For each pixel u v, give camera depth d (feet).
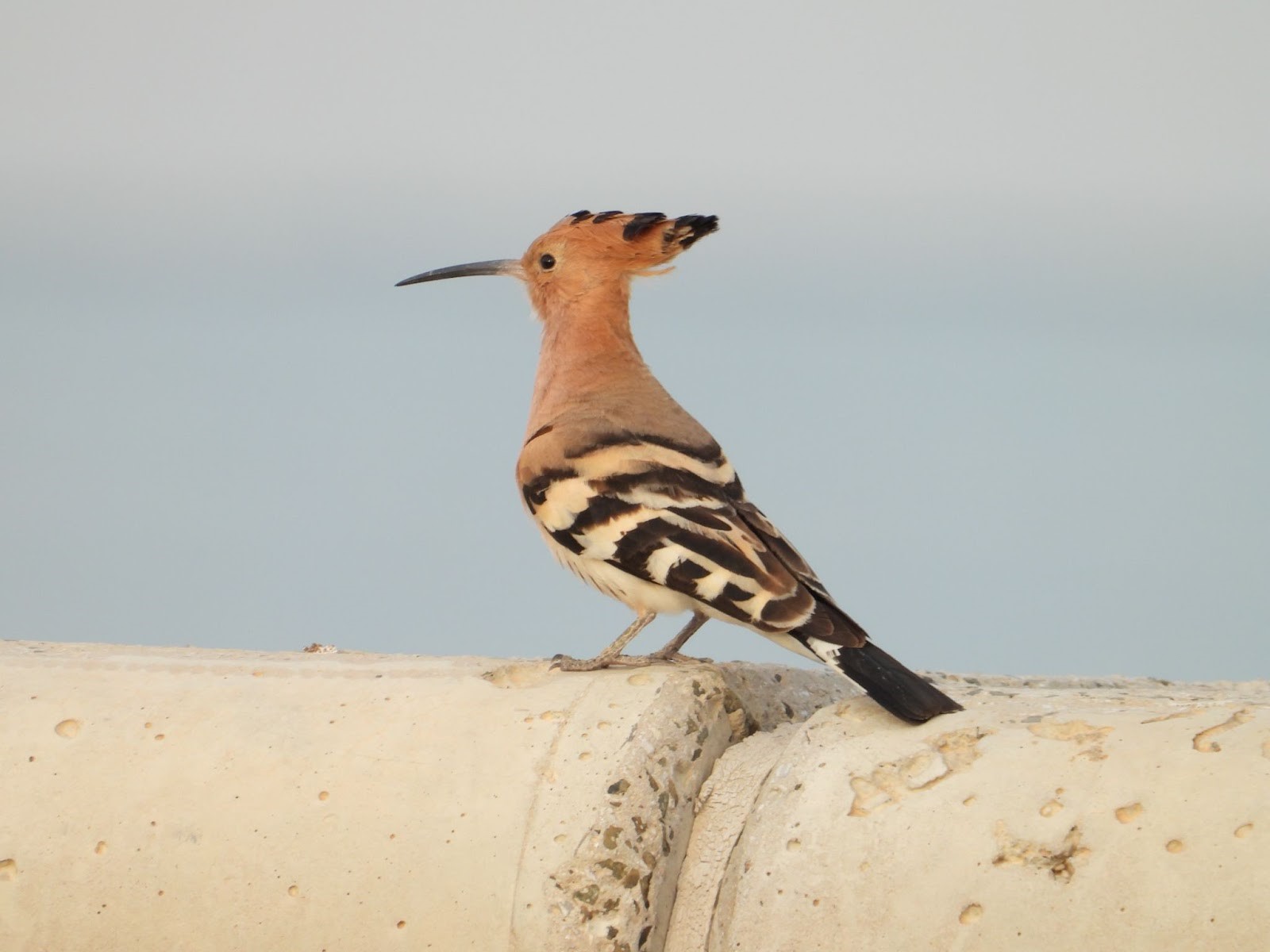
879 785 18.98
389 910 19.81
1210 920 16.43
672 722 21.25
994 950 17.17
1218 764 17.58
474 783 20.45
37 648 25.18
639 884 19.81
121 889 20.44
